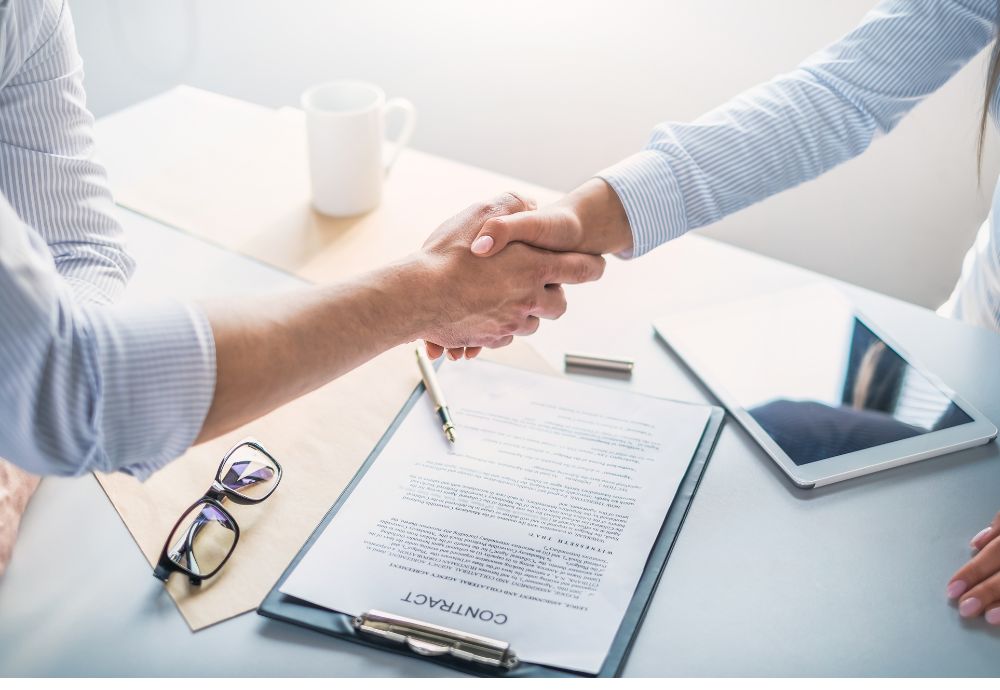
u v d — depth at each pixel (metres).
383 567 0.63
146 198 1.09
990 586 0.61
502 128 1.89
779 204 1.76
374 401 0.79
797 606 0.62
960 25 0.92
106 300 0.79
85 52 2.01
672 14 1.64
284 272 0.96
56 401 0.51
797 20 1.57
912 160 1.63
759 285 0.94
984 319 0.99
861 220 1.73
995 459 0.73
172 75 2.03
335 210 1.06
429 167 1.17
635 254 0.92
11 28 0.73
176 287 0.93
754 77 1.65
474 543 0.65
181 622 0.60
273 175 1.14
